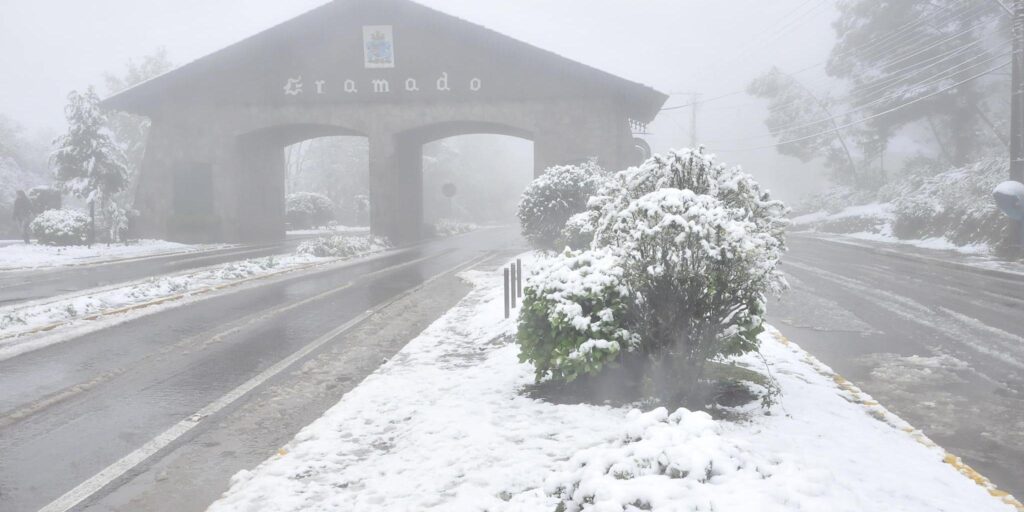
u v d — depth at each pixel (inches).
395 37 1336.1
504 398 257.3
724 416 225.0
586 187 802.2
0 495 184.7
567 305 250.1
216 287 639.1
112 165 1194.6
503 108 1318.9
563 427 218.2
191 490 187.0
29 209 1225.4
